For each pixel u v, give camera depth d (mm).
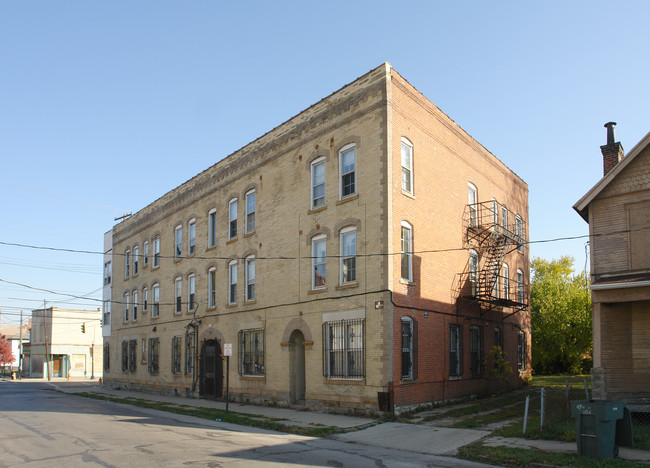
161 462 11461
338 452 12898
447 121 24016
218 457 12023
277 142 24922
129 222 39969
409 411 18969
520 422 16344
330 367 20578
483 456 11930
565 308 37562
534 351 38312
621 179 16938
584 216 18531
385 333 18641
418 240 20922
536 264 42281
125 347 38781
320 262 21812
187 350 30688
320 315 21203
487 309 24891
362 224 20094
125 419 19859
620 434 12258
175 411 22594
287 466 11102
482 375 24359
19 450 12977
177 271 32344
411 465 11422
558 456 11438
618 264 16594
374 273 19375
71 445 13672
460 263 23875
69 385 46812
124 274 40156
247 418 18984
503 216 28984
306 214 22625
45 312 70375
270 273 24250
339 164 21453
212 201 29609
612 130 21234
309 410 21062
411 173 21109
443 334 21766
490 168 27875
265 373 23812
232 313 26609
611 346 16828
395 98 20422
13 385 47875
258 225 25469
